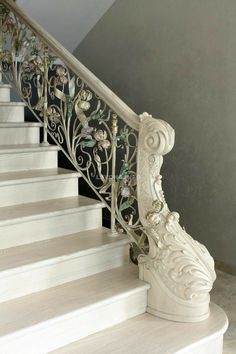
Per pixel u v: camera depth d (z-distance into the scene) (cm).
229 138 390
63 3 470
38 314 227
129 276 276
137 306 265
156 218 258
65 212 291
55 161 348
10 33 372
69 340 235
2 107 361
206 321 260
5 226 269
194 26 410
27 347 219
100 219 313
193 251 257
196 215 428
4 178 299
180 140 436
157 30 448
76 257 266
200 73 409
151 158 262
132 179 275
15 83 372
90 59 539
